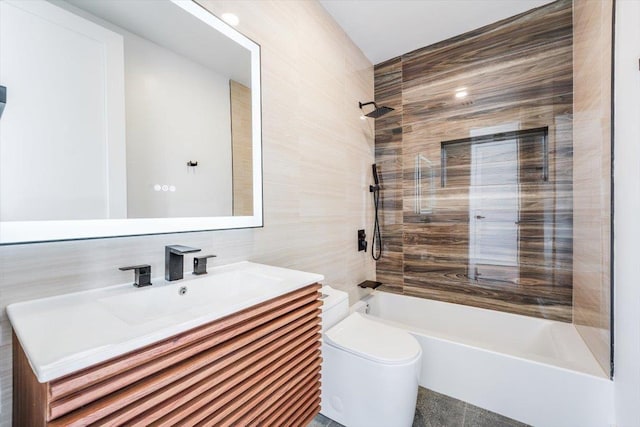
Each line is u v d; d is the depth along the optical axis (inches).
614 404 48.6
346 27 85.0
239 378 31.2
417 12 78.7
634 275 40.2
